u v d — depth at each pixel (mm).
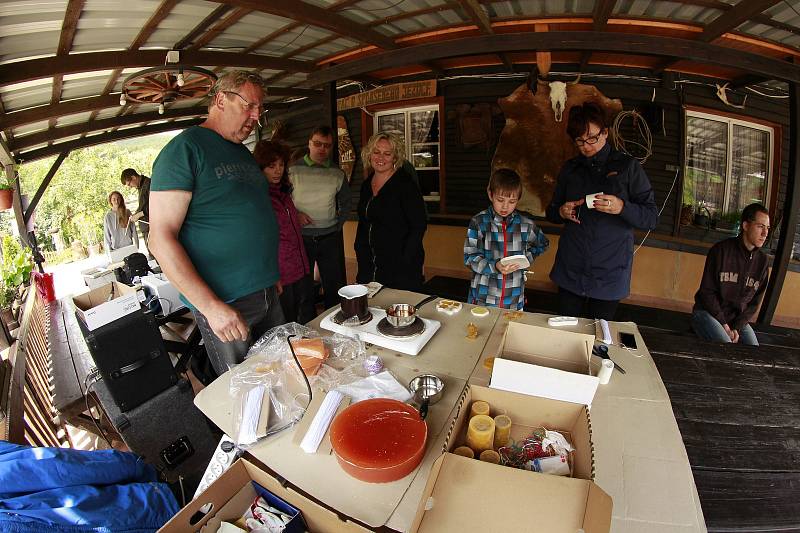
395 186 2533
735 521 1012
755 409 1344
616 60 3779
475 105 4500
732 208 4250
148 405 1594
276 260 1809
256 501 873
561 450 868
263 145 2402
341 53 4117
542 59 3178
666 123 3973
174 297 3131
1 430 1386
